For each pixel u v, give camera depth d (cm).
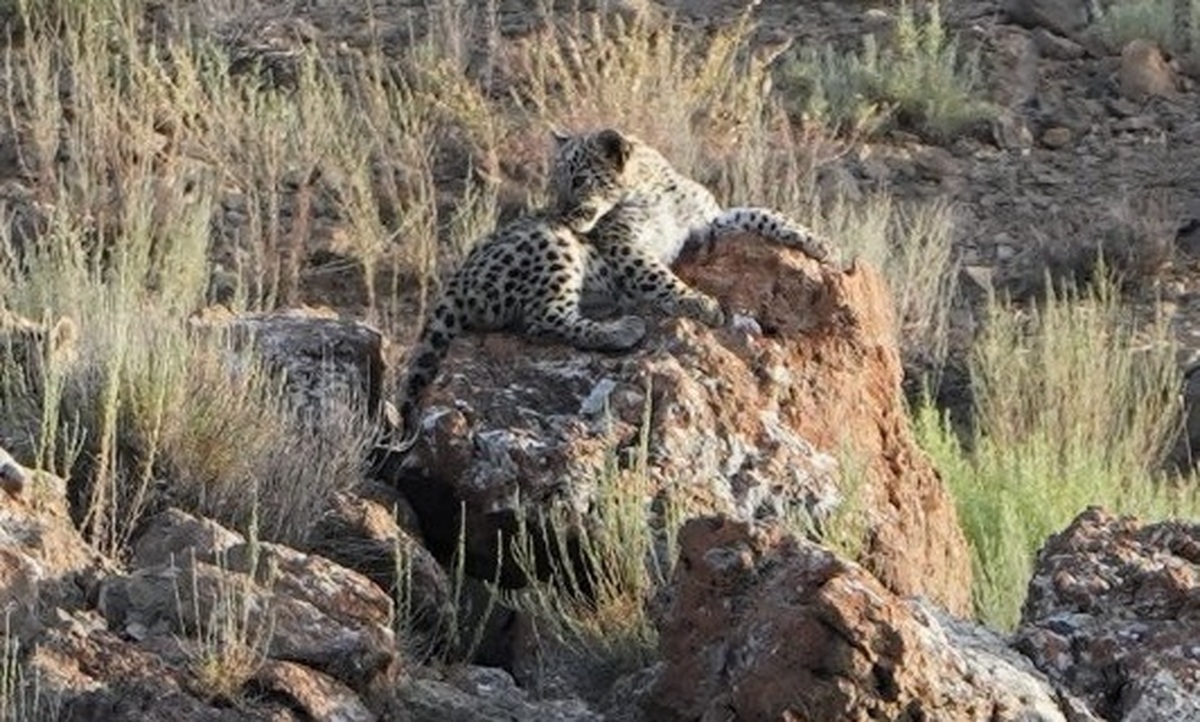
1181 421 4556
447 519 2942
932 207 5119
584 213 3234
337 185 4822
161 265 4344
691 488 2955
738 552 2430
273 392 3050
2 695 2256
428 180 4825
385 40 5525
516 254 3192
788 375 3116
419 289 4656
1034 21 5853
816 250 3319
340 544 2811
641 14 5491
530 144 5006
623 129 4906
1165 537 2681
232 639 2333
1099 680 2503
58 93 5106
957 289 4953
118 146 4788
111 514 2681
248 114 4991
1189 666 2483
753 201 4766
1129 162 5425
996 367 4444
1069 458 4081
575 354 3109
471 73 5400
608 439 2961
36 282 3697
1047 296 4738
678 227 3322
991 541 3684
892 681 2284
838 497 3027
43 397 2873
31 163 4900
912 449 3269
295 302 4562
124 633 2406
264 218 4797
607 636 2727
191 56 5334
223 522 2795
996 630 2703
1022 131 5484
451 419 2950
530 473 2911
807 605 2311
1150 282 5019
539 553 2912
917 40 5706
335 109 5050
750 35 5700
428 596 2780
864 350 3209
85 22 5381
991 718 2330
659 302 3191
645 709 2442
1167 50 5800
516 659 2764
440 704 2473
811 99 5281
